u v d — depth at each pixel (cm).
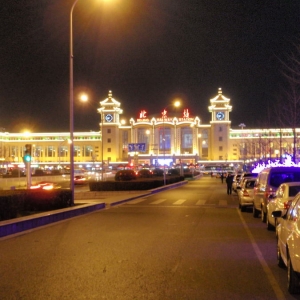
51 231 1695
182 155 12156
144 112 12544
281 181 1959
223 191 4769
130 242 1423
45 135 12744
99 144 12519
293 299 785
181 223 1956
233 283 898
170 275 969
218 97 12338
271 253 1230
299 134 6059
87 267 1051
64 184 6016
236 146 12162
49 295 810
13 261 1125
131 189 4331
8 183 5884
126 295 809
